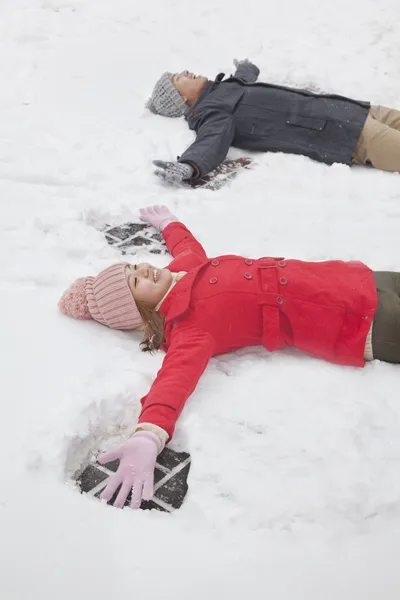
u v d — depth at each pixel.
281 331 2.39
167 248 3.03
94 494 1.97
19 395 2.20
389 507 1.86
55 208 3.21
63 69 4.61
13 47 4.89
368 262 2.88
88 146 3.72
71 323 2.55
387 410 2.13
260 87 3.85
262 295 2.38
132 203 3.28
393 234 3.06
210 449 2.01
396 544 1.79
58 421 2.06
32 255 2.89
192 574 1.70
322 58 4.82
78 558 1.74
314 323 2.36
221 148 3.59
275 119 3.75
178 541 1.78
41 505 1.86
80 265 2.86
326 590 1.68
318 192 3.39
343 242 3.01
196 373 2.20
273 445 2.01
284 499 1.87
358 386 2.24
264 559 1.74
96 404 2.14
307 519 1.83
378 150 3.60
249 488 1.90
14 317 2.56
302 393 2.20
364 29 5.23
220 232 3.08
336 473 1.92
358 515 1.84
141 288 2.44
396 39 5.12
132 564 1.72
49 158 3.60
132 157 3.64
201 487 1.92
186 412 2.16
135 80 4.52
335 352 2.36
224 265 2.49
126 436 2.15
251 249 2.96
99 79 4.51
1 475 1.93
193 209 3.24
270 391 2.20
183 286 2.42
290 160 3.68
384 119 3.81
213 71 4.68
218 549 1.76
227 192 3.40
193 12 5.50
